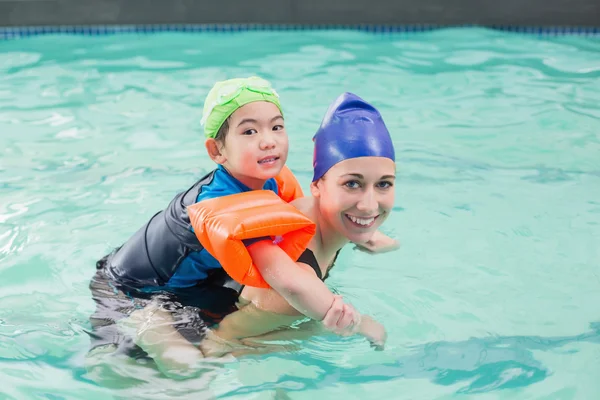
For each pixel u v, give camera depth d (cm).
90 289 357
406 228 426
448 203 457
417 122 587
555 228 422
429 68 720
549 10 836
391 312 341
